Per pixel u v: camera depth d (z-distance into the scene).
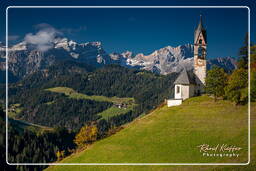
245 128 66.69
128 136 77.12
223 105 83.88
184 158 60.16
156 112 92.62
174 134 71.69
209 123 72.94
